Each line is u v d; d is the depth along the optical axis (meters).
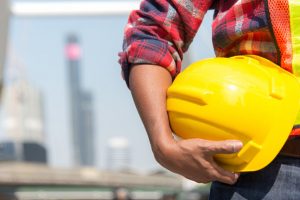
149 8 2.11
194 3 2.07
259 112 1.86
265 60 1.96
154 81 1.99
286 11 1.92
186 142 1.85
